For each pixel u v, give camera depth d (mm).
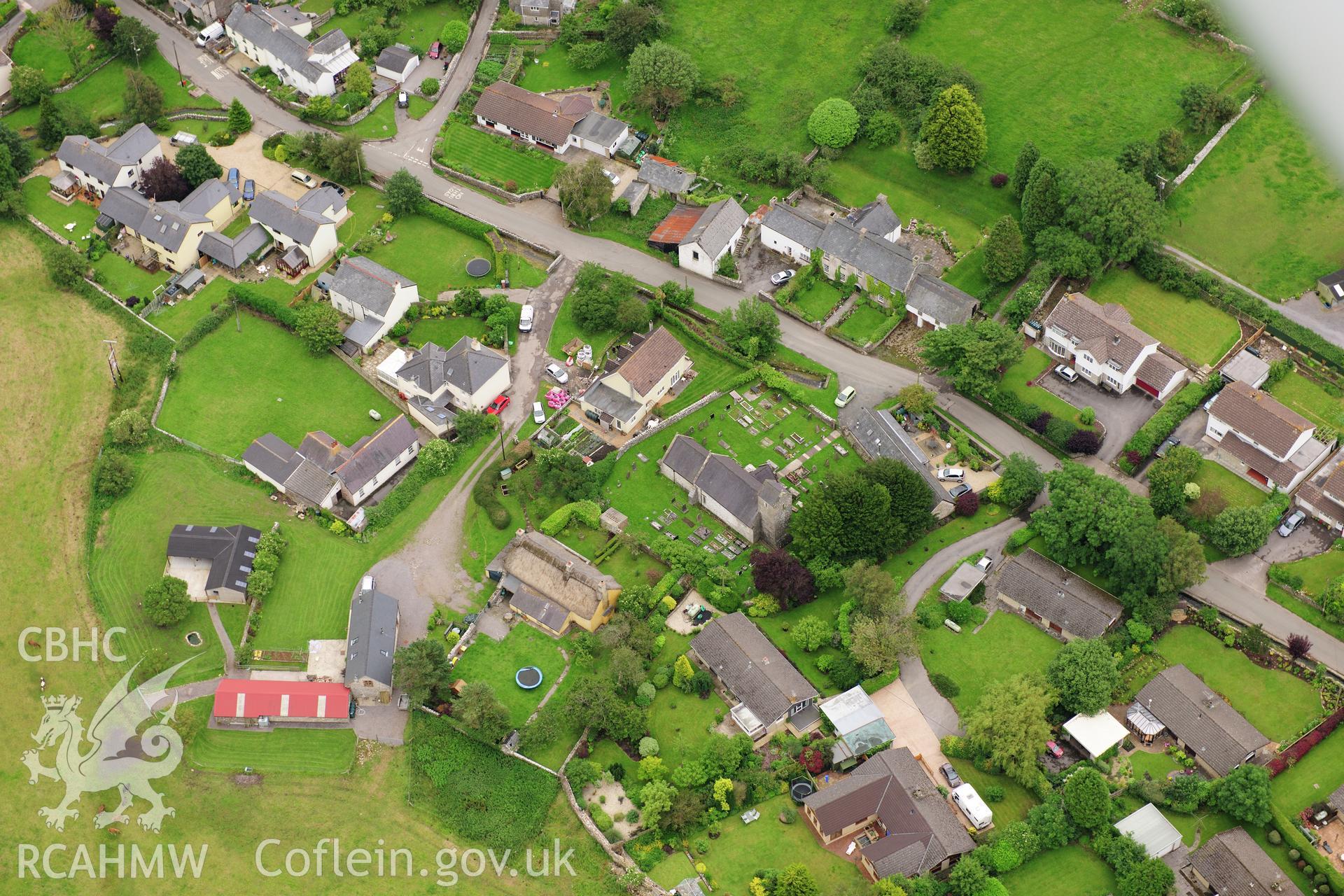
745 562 183125
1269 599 177125
